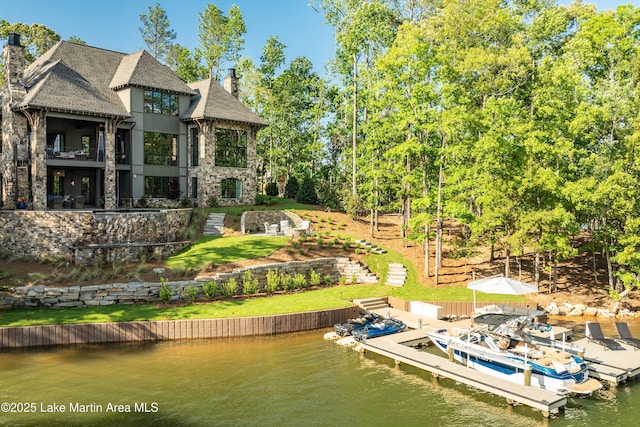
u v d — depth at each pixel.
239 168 43.00
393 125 33.28
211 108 41.16
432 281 29.05
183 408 13.84
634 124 24.59
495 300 25.69
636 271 25.91
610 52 33.56
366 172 35.91
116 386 15.28
